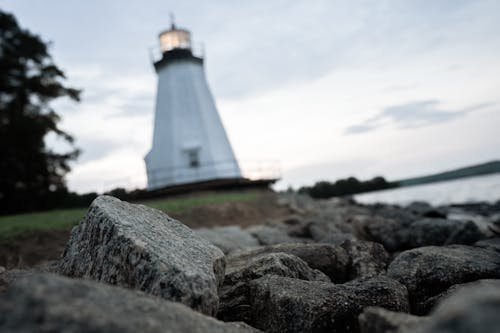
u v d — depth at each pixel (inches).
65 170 1085.8
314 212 789.2
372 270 215.0
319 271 195.9
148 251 118.6
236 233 386.6
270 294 142.4
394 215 624.4
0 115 1009.5
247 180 1077.1
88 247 138.6
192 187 1007.0
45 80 1115.9
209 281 116.0
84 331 63.1
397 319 82.8
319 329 127.0
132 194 1027.9
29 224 436.1
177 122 1197.1
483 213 723.4
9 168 954.1
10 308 64.4
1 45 1072.8
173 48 1294.3
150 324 73.7
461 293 63.9
